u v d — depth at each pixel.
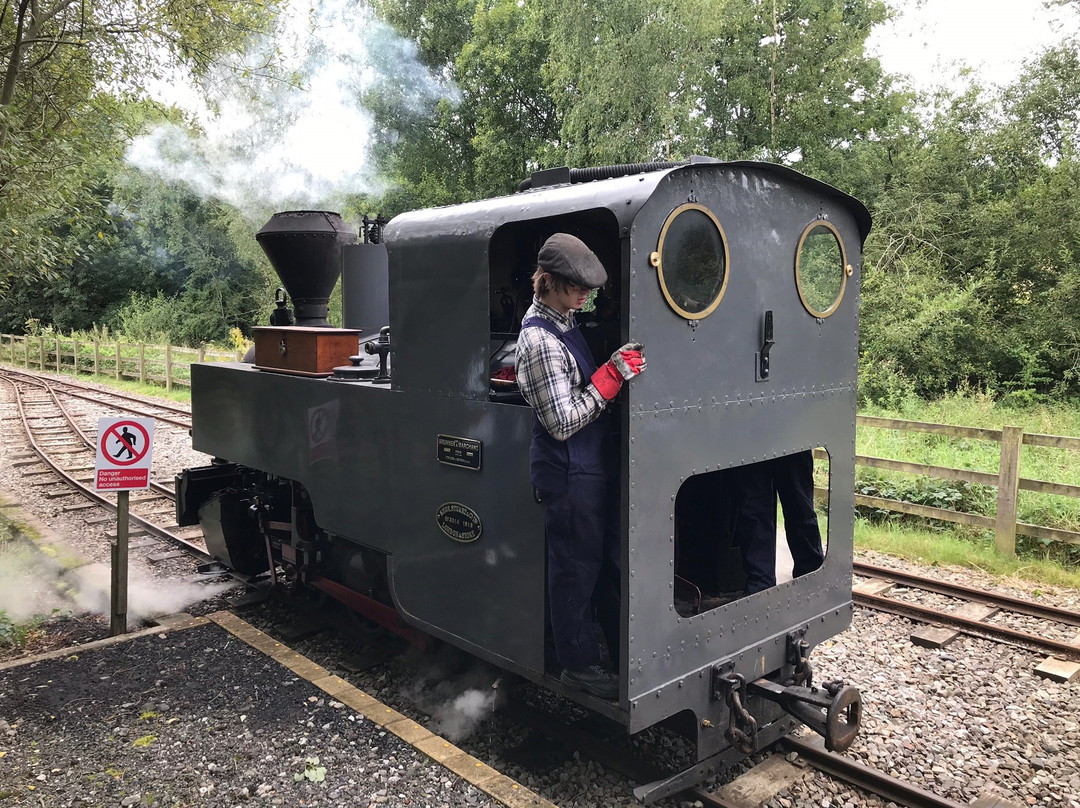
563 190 2.79
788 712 2.93
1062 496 6.59
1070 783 3.18
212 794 2.84
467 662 4.15
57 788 2.87
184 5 7.63
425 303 3.25
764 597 3.11
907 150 17.36
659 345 2.59
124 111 8.91
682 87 15.84
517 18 20.42
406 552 3.50
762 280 2.99
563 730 3.48
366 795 2.84
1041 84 15.09
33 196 6.29
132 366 21.77
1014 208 13.93
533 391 2.53
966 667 4.29
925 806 2.95
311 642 4.63
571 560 2.62
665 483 2.64
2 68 7.28
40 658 4.05
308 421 4.23
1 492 8.41
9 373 24.00
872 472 7.74
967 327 12.75
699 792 3.02
